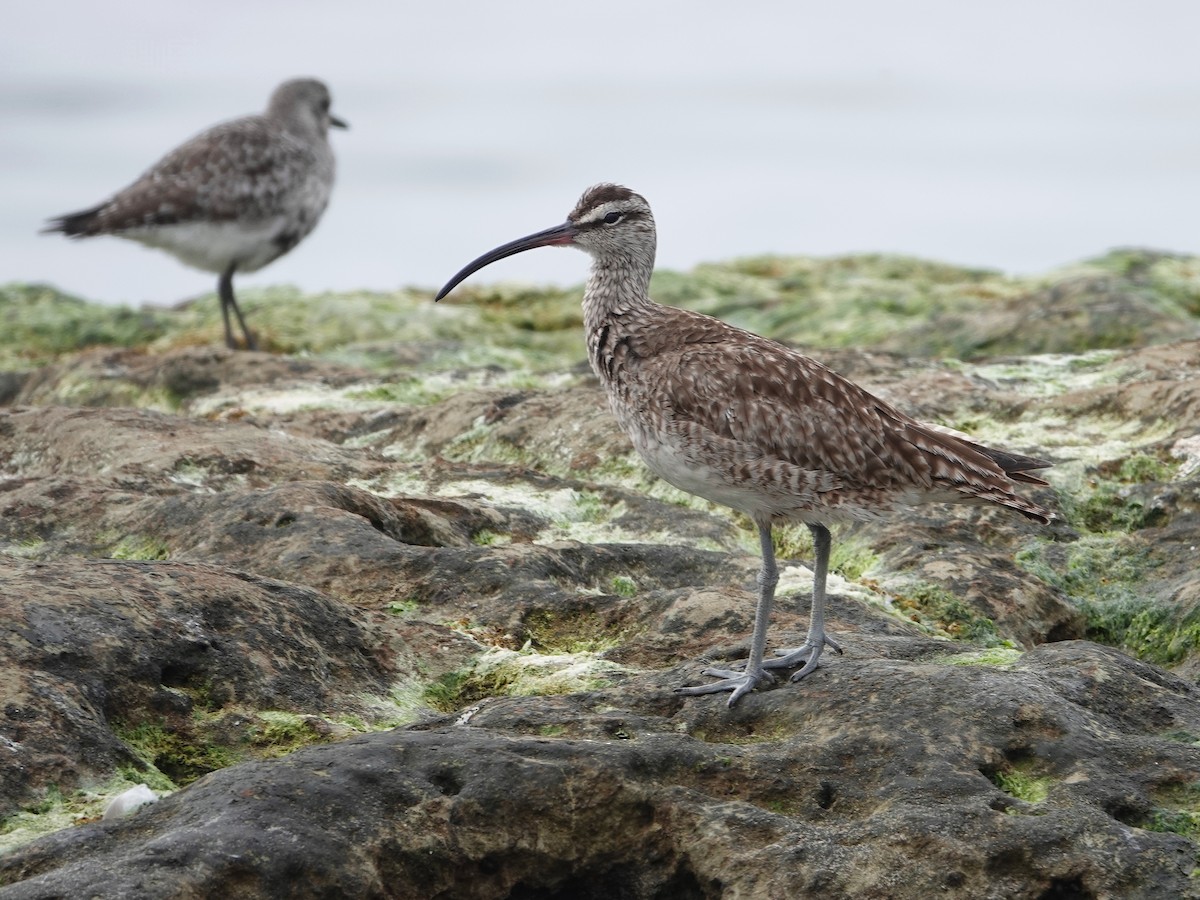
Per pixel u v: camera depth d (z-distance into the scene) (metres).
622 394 12.38
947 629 13.72
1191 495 15.78
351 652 12.02
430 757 9.84
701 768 9.94
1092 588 14.72
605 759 9.82
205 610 11.64
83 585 11.48
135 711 10.66
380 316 30.62
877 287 32.62
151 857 8.60
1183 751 10.02
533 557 13.95
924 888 8.95
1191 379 18.33
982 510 15.88
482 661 12.27
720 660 11.68
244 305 32.16
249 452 17.36
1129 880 8.95
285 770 9.55
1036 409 18.69
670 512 16.27
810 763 9.95
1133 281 27.91
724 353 11.79
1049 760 9.93
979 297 31.05
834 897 8.95
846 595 13.80
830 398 11.54
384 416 20.34
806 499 11.49
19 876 8.74
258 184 27.47
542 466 18.25
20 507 15.27
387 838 9.23
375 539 14.02
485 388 21.14
